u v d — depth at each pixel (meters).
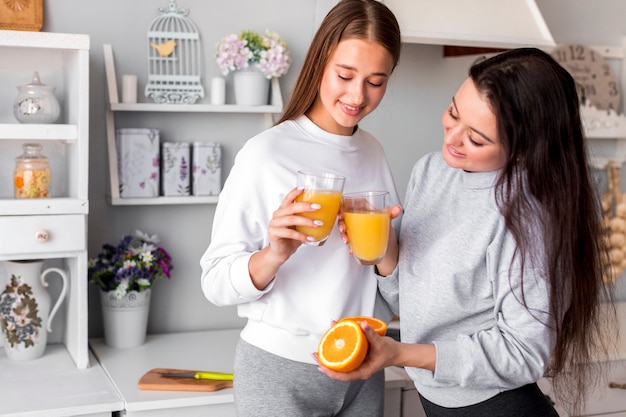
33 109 2.12
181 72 2.42
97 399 1.92
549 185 1.31
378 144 1.69
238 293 1.44
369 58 1.42
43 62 2.29
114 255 2.31
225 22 2.45
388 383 2.12
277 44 2.39
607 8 2.92
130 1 2.35
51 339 2.39
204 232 2.52
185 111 2.37
